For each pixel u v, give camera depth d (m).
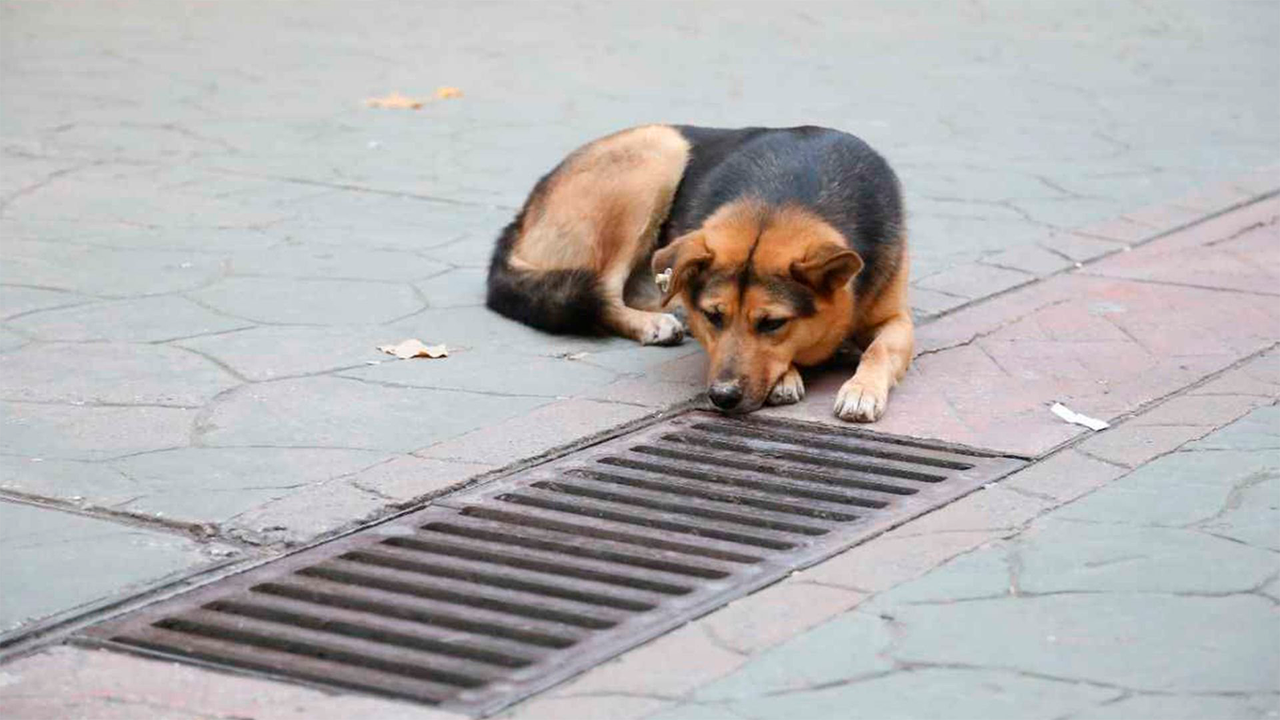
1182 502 5.55
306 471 5.88
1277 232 9.42
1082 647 4.54
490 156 11.18
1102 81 14.44
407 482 5.79
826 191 6.93
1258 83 14.34
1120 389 6.77
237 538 5.36
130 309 7.75
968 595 4.88
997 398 6.70
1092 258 8.88
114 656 4.60
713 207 7.17
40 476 5.80
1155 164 11.16
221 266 8.51
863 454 6.17
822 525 5.51
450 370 7.03
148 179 10.36
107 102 12.70
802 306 6.60
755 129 7.69
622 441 6.29
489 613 4.88
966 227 9.49
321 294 8.07
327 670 4.54
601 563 5.22
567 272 7.55
